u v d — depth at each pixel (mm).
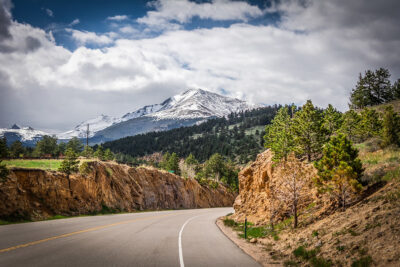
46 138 83875
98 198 34312
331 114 32438
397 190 11148
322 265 8336
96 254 9625
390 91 61031
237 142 196250
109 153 76688
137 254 9992
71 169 31688
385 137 19844
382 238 8219
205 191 80438
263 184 24891
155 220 25719
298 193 15547
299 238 12312
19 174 25031
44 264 7930
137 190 45688
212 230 19562
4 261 8086
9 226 17359
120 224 20578
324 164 14969
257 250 12289
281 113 34562
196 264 8906
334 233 10391
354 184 13156
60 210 26906
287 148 25875
